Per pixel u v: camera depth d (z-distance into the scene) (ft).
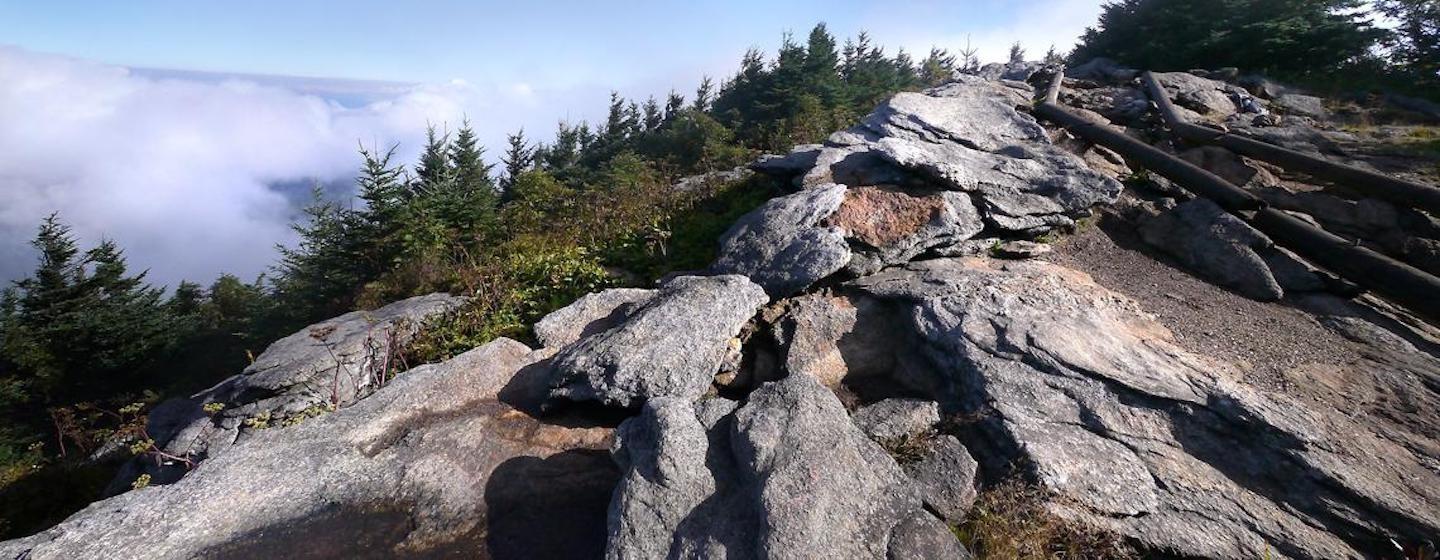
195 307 124.67
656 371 20.52
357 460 18.90
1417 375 19.71
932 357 21.21
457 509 17.60
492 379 22.86
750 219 30.17
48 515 34.40
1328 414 17.70
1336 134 41.70
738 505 14.76
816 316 24.20
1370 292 26.03
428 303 33.30
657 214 39.40
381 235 56.59
